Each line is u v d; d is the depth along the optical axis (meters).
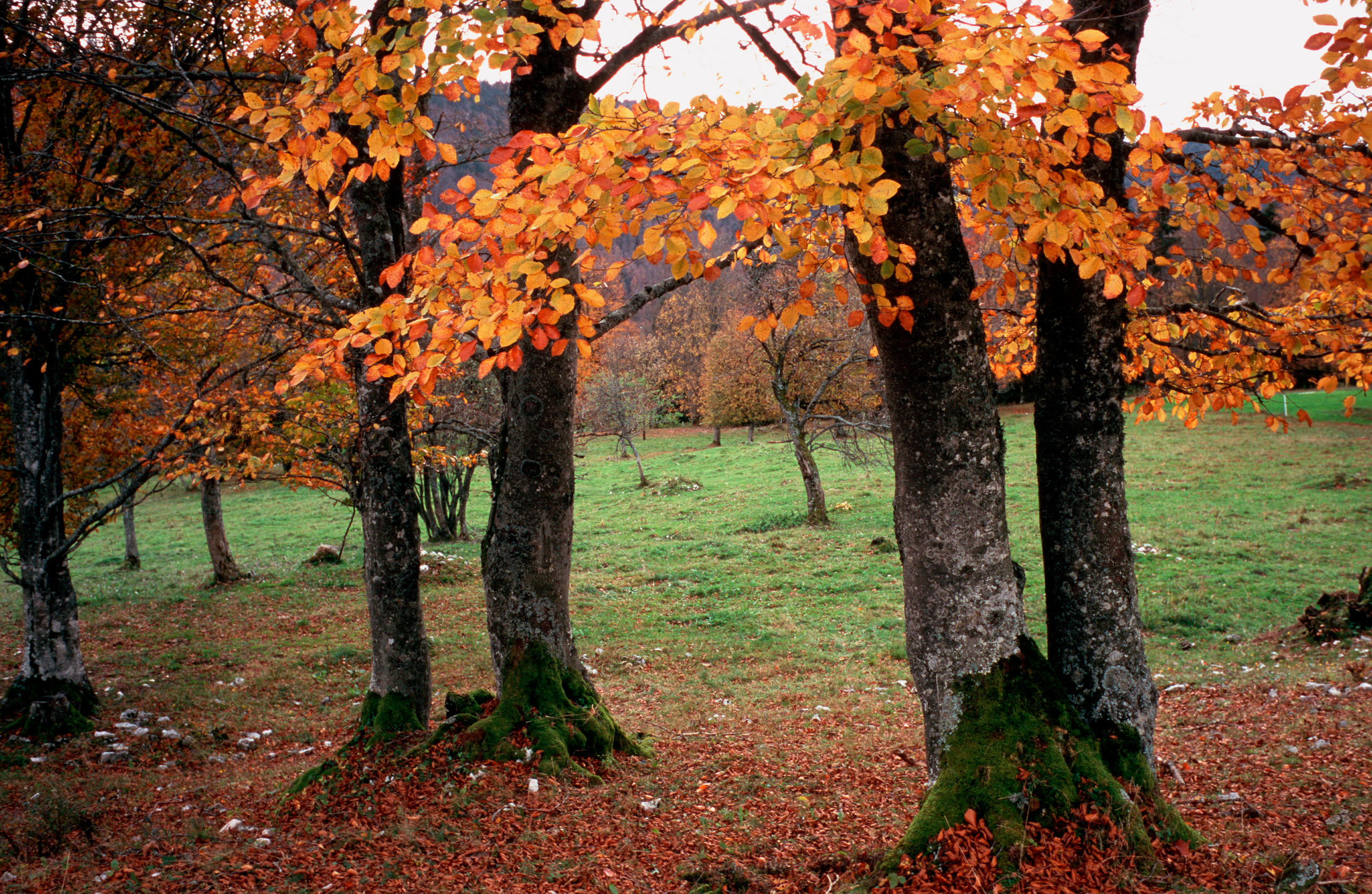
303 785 6.93
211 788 7.76
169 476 9.75
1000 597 4.70
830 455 44.53
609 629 16.73
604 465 50.53
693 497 35.81
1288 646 12.88
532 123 7.32
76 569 27.66
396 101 3.77
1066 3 2.94
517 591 7.73
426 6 3.68
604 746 7.43
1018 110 3.25
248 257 8.88
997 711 4.58
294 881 4.76
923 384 4.60
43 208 7.05
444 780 6.58
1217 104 4.86
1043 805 4.36
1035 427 5.19
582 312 3.75
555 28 4.00
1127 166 4.64
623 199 3.25
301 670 13.98
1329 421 43.81
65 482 13.41
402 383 3.48
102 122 9.62
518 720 7.26
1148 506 26.41
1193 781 6.20
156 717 11.26
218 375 11.27
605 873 4.85
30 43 7.17
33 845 5.73
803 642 15.27
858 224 3.09
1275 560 19.53
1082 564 4.94
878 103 3.06
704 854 5.14
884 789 6.57
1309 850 4.59
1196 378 6.31
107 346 12.27
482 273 3.45
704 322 70.31
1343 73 2.96
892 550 23.17
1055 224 3.36
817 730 9.34
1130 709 4.86
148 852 5.38
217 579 22.38
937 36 3.47
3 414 12.50
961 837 4.28
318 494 44.62
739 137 3.07
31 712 10.30
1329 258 4.17
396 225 7.80
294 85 6.15
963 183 6.12
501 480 7.82
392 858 5.12
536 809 6.05
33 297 10.84
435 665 14.23
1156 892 4.00
